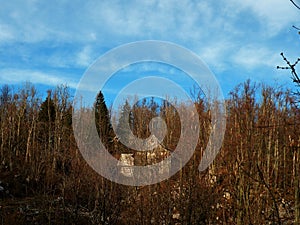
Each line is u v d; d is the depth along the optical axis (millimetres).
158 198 11930
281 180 9891
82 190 14328
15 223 13117
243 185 9172
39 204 14859
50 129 26734
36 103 33469
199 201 11070
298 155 6934
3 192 19109
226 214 10719
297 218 6527
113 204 12945
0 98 35875
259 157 9336
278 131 10312
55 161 18250
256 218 8547
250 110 10297
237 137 10445
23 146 29328
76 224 12828
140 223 11875
